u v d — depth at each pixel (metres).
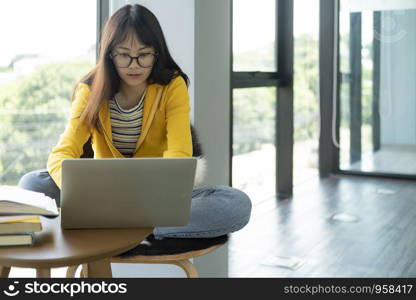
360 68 5.95
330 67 5.97
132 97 2.01
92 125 1.92
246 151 4.66
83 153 2.07
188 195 1.40
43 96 2.59
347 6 5.89
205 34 2.62
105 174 1.32
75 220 1.36
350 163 6.09
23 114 2.50
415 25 5.70
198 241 1.76
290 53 5.03
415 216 4.37
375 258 3.35
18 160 2.50
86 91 1.94
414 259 3.32
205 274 2.67
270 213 4.47
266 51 4.89
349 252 3.47
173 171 1.36
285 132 5.11
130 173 1.33
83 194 1.33
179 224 1.42
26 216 1.28
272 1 4.93
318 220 4.26
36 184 1.91
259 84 4.70
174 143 1.92
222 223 1.76
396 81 5.84
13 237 1.26
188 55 2.55
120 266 2.62
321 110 6.07
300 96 5.51
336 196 5.09
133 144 2.06
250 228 4.03
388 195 5.13
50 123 2.64
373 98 5.95
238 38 4.48
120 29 1.79
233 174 4.49
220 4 2.75
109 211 1.37
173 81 2.02
